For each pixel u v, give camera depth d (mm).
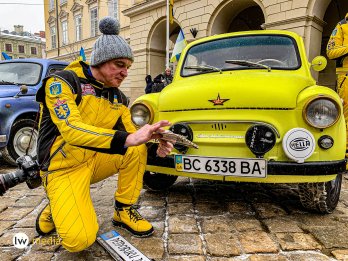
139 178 2006
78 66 1675
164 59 16906
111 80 1633
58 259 1702
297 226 2131
